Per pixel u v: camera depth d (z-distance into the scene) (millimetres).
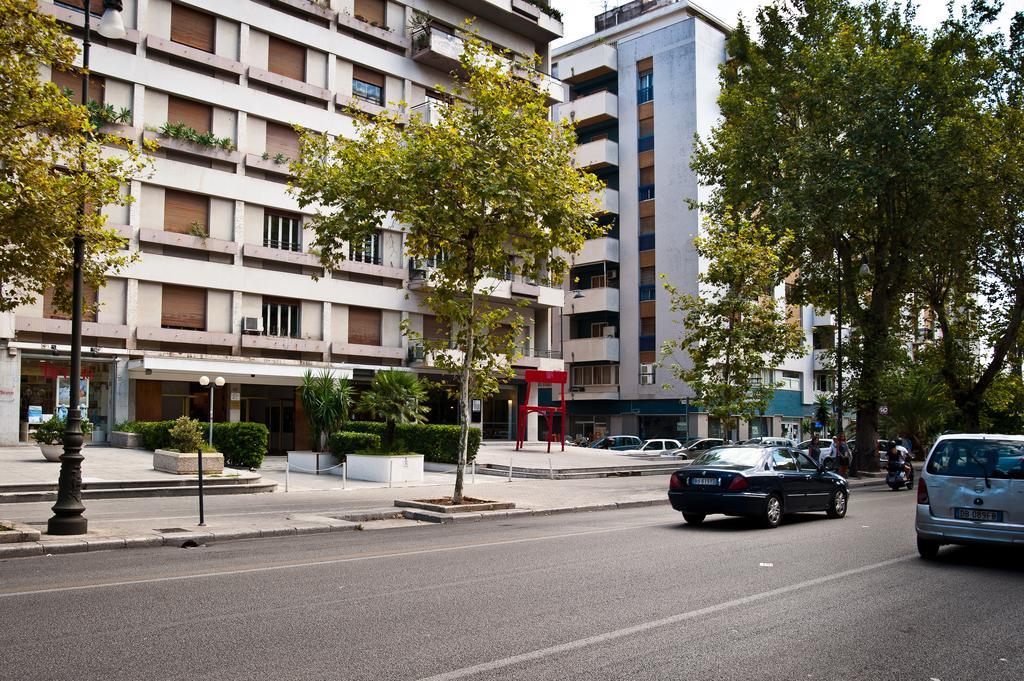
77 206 11656
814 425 35000
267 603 7070
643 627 6340
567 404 51719
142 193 29203
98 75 28469
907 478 26250
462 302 16172
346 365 33438
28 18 11008
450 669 5168
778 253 27266
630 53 49312
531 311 41188
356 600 7234
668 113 47094
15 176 11078
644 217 48000
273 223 32781
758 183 31141
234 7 31766
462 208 15742
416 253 17000
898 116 27031
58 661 5223
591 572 8836
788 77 30422
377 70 36094
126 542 10867
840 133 29641
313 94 33719
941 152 27656
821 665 5410
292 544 11312
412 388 23391
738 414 24609
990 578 8891
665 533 12797
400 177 15047
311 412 25672
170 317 29859
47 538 10875
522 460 29062
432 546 11031
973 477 9914
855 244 33406
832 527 13805
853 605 7309
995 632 6406
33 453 23734
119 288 28609
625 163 49031
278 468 25516
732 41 32531
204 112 31094
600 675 5098
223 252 30906
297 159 33000
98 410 28359
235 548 10859
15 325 26203
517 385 40969
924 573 9117
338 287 34094
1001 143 28906
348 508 15820
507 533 12797
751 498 13336
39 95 11109
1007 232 30781
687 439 45000
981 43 28906
